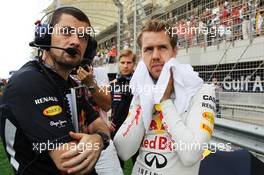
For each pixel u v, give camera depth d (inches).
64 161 42.9
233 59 202.1
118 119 127.8
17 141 44.4
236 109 148.0
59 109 44.8
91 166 45.3
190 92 57.6
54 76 48.4
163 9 229.5
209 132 56.4
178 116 56.0
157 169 57.6
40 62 48.1
